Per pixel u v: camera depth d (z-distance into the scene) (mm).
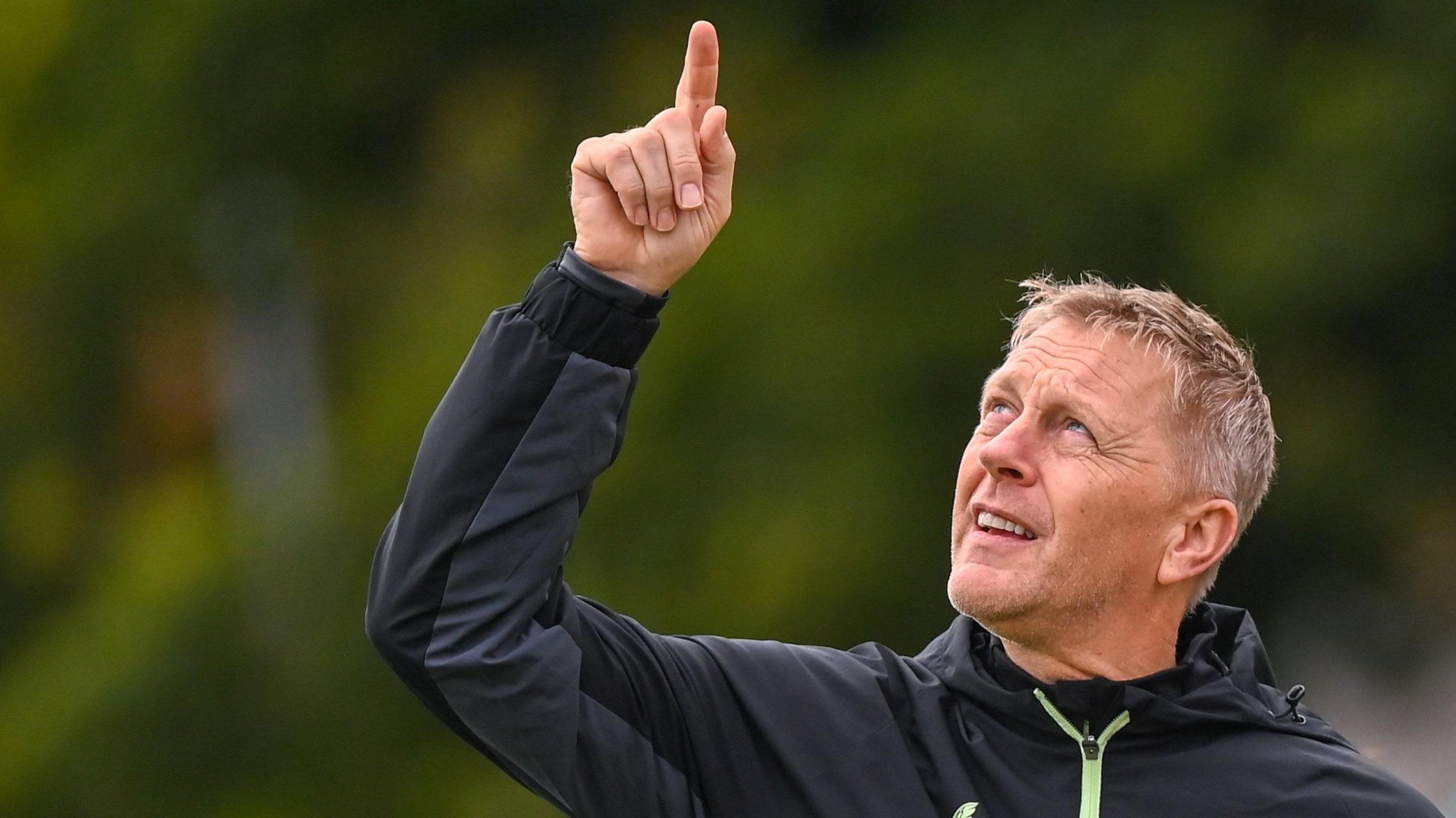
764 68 31734
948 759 8680
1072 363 9102
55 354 41250
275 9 37062
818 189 29891
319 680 33469
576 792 8289
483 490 8055
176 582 35562
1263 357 28781
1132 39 29094
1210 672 9094
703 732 8727
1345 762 8844
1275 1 28922
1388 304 28453
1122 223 28766
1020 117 29109
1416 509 29641
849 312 29094
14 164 39750
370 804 32906
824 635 28359
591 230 8242
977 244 29047
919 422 28734
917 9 31031
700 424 29391
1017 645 9195
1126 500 8961
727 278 29703
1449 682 31094
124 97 38562
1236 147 28469
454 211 36344
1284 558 30516
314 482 36562
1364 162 27828
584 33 35500
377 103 37656
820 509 28438
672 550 29219
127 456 41750
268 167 38844
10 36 39188
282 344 40875
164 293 40938
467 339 33188
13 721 35688
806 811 8555
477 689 8055
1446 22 28250
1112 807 8609
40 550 41094
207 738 33906
